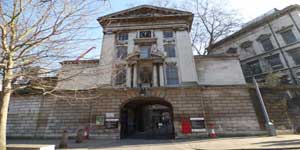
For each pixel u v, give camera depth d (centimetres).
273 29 3475
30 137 2228
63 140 1492
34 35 928
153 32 2702
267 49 3503
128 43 2656
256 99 2222
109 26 2767
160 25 2733
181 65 2461
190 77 2377
